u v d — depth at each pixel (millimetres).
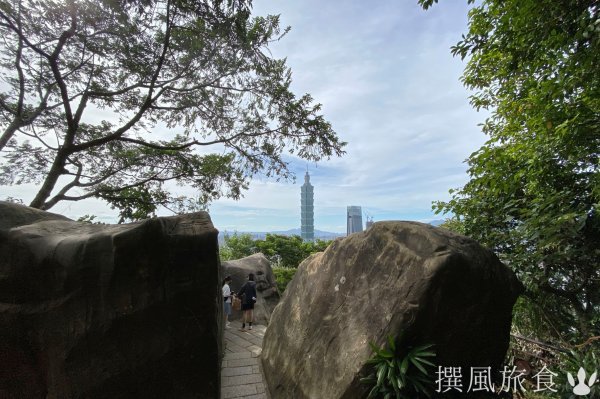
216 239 4289
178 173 11992
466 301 3428
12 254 3746
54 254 3791
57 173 8977
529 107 3975
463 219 6086
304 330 4660
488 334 3781
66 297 3781
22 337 3717
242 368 6195
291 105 9805
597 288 4473
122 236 3824
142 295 3904
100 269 3832
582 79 3221
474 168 4742
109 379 3777
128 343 3871
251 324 9945
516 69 4117
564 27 3170
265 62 9180
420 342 3297
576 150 3746
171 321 4008
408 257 3543
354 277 4160
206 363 4141
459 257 3277
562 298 5094
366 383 3203
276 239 22562
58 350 3730
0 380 3689
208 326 4152
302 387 4129
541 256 4473
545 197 4465
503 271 3750
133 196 11656
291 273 18547
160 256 3963
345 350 3652
